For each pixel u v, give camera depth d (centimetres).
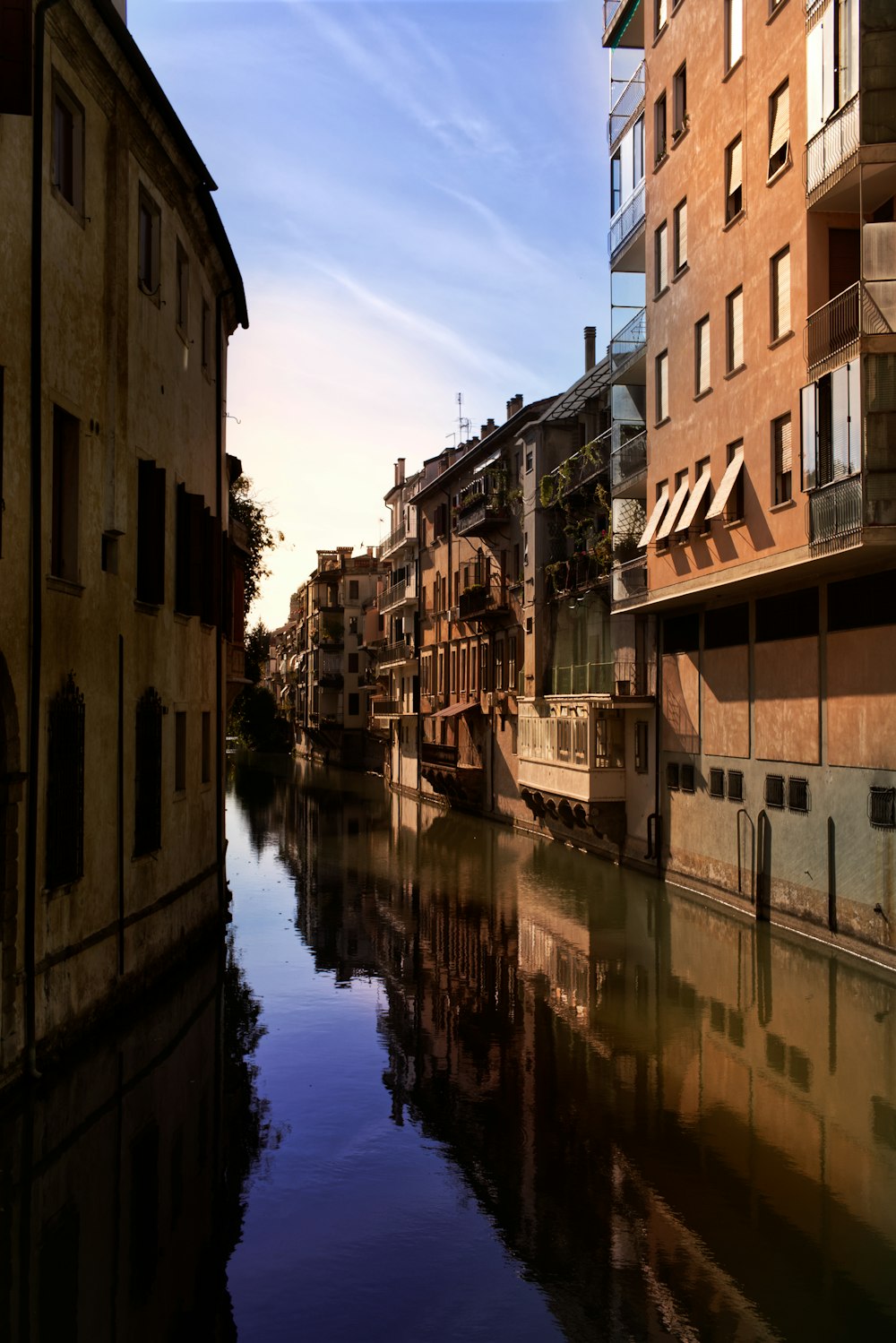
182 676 1720
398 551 6103
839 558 1639
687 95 2270
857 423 1520
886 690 1638
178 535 1717
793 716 1948
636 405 2772
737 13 2034
